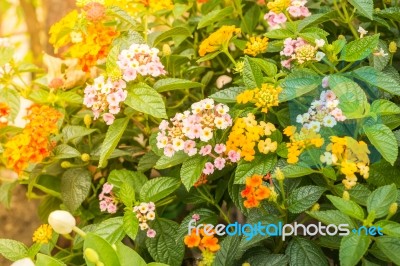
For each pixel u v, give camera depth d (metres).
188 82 0.41
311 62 0.40
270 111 0.42
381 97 0.41
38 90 0.48
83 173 0.45
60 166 0.48
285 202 0.37
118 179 0.42
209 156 0.40
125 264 0.31
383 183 0.38
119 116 0.45
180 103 0.47
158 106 0.39
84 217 0.47
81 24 0.45
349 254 0.32
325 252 0.41
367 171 0.36
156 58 0.40
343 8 0.43
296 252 0.37
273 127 0.38
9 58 0.48
